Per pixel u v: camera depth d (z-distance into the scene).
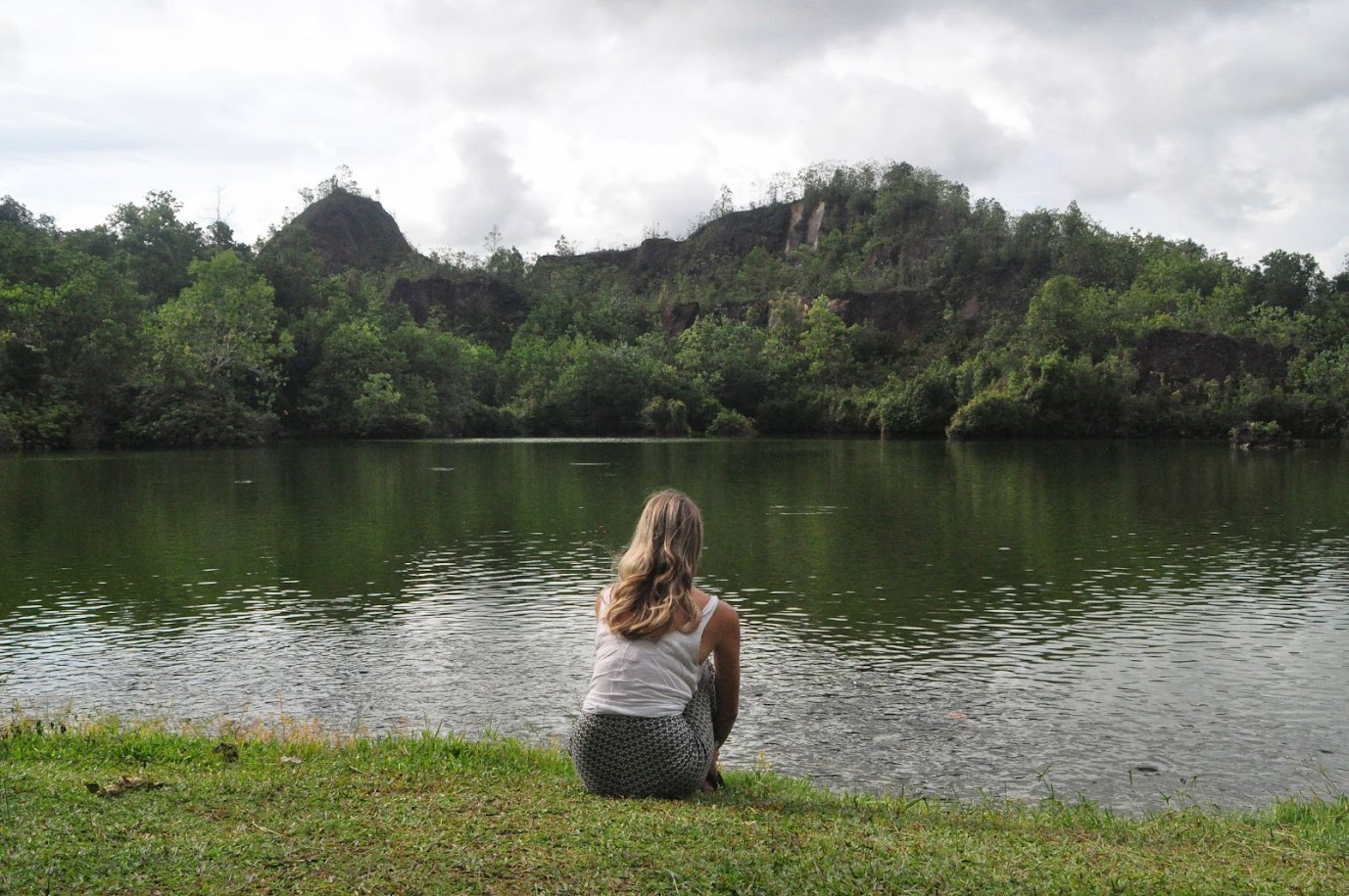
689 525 5.52
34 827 4.82
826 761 10.26
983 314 117.31
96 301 72.69
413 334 96.69
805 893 4.15
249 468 50.25
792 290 131.00
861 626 16.28
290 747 8.01
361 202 174.62
